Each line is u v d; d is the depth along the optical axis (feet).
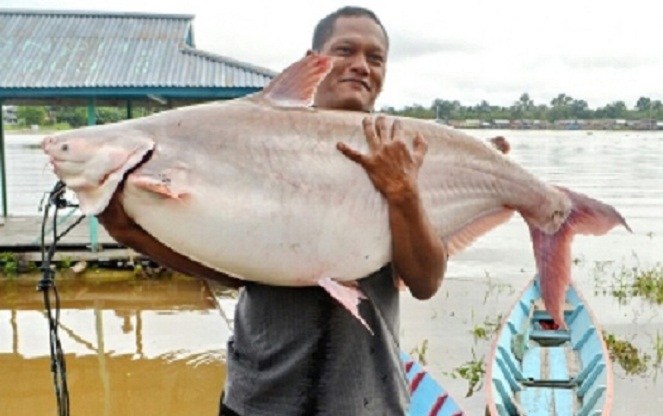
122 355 30.04
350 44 9.08
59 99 49.03
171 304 38.06
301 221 8.18
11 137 250.37
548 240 10.19
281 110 8.41
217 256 8.10
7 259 42.14
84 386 26.86
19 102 51.70
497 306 38.42
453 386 26.89
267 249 8.14
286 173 8.19
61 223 43.32
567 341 27.63
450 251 9.77
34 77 41.83
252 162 8.12
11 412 24.71
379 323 8.89
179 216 7.86
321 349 8.65
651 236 64.85
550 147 285.84
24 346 31.22
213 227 7.97
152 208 7.83
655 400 26.37
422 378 19.42
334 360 8.67
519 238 63.10
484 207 9.79
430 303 39.01
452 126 9.68
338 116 8.58
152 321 34.99
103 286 41.14
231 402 9.14
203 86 40.91
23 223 51.11
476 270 48.26
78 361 29.35
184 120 8.10
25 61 43.80
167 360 29.50
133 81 41.34
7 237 44.83
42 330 33.53
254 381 8.91
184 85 40.88
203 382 27.35
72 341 31.86
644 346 32.35
